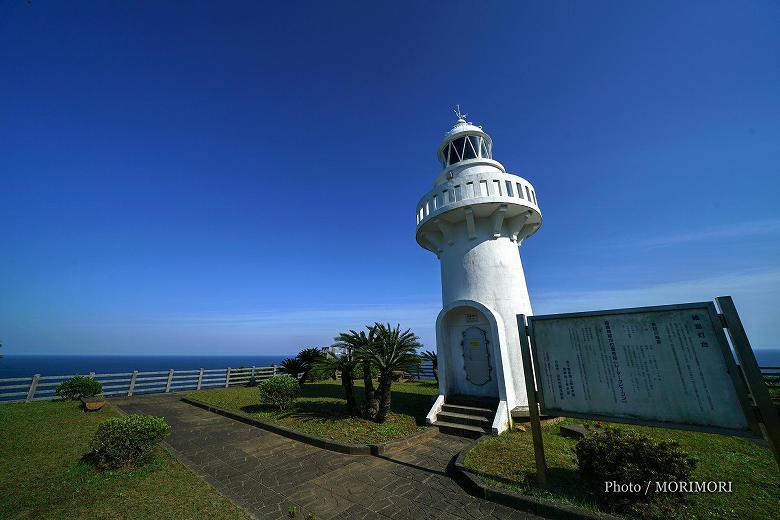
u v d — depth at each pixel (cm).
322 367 1160
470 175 1195
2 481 634
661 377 504
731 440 818
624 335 546
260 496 588
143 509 533
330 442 843
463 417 984
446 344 1190
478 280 1170
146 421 747
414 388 1800
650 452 496
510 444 785
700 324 491
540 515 511
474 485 589
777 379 1491
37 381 1545
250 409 1275
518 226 1215
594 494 527
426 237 1365
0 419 1128
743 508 498
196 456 793
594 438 552
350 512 534
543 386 595
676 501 506
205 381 2052
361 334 1130
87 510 529
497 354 1030
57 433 962
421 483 638
